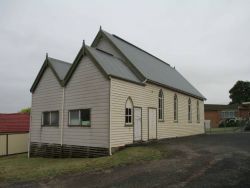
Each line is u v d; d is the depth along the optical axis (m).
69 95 19.83
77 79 19.33
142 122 20.12
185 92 27.97
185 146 18.08
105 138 17.02
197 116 32.56
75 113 19.34
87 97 18.47
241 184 8.80
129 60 21.38
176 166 11.88
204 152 15.28
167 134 24.02
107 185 9.86
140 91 20.16
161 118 23.34
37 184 10.95
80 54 19.06
